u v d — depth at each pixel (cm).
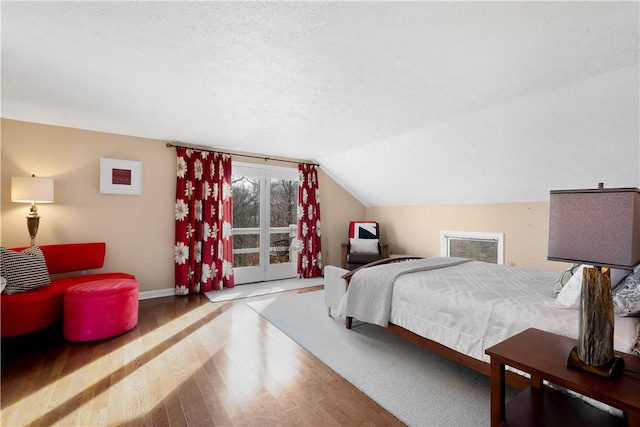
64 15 161
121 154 390
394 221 579
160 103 285
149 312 349
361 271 286
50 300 273
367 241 528
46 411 174
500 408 132
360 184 567
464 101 280
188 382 205
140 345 262
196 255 435
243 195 491
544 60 208
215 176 453
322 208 577
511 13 159
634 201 102
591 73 225
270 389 197
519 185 374
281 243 531
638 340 135
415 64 214
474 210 450
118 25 170
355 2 151
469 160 379
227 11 158
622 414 128
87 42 187
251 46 191
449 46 191
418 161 427
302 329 298
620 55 200
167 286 422
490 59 207
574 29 173
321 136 397
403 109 300
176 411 175
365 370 221
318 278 537
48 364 229
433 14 160
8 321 250
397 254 565
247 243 495
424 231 523
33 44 189
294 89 255
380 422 166
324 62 211
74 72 225
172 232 426
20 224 332
